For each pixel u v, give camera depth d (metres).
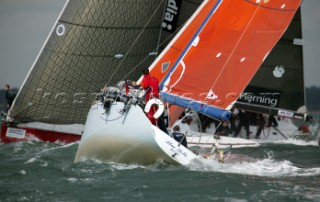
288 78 96.81
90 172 57.69
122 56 82.56
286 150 80.62
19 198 50.34
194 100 66.19
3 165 62.62
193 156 60.09
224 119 67.31
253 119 94.69
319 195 51.53
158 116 58.69
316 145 87.75
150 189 52.31
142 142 57.97
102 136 59.44
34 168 60.62
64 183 54.41
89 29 83.31
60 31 83.38
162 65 68.00
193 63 66.62
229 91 67.88
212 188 52.84
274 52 97.19
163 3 85.62
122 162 60.12
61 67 83.75
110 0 83.06
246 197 50.72
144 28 85.12
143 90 60.31
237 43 68.00
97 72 84.38
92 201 49.50
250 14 68.50
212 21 67.00
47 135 84.44
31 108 84.12
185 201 49.41
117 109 58.66
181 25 87.38
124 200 49.62
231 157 66.69
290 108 96.44
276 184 54.91
